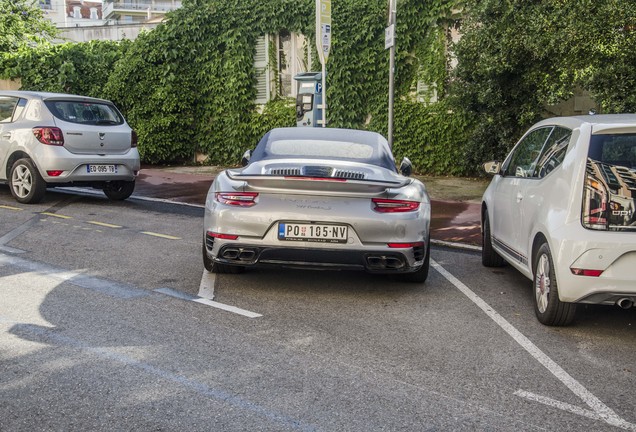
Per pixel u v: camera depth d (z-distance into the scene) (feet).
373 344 15.07
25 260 22.45
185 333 15.39
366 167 20.10
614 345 15.61
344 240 18.21
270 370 13.24
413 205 18.93
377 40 52.44
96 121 35.29
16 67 63.57
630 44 31.37
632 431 11.03
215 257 19.06
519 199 19.58
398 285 20.93
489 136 45.62
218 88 58.03
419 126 51.55
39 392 11.85
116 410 11.21
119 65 58.49
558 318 16.49
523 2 38.14
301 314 17.31
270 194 18.44
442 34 50.06
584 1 32.65
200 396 11.87
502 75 40.96
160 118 57.52
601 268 15.24
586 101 46.09
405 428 10.85
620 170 15.49
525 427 11.05
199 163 60.29
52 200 37.27
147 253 24.34
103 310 17.02
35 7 89.04
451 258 25.75
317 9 35.01
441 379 13.06
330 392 12.23
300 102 50.16
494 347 15.15
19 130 34.30
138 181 48.19
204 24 57.31
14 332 15.06
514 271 23.59
